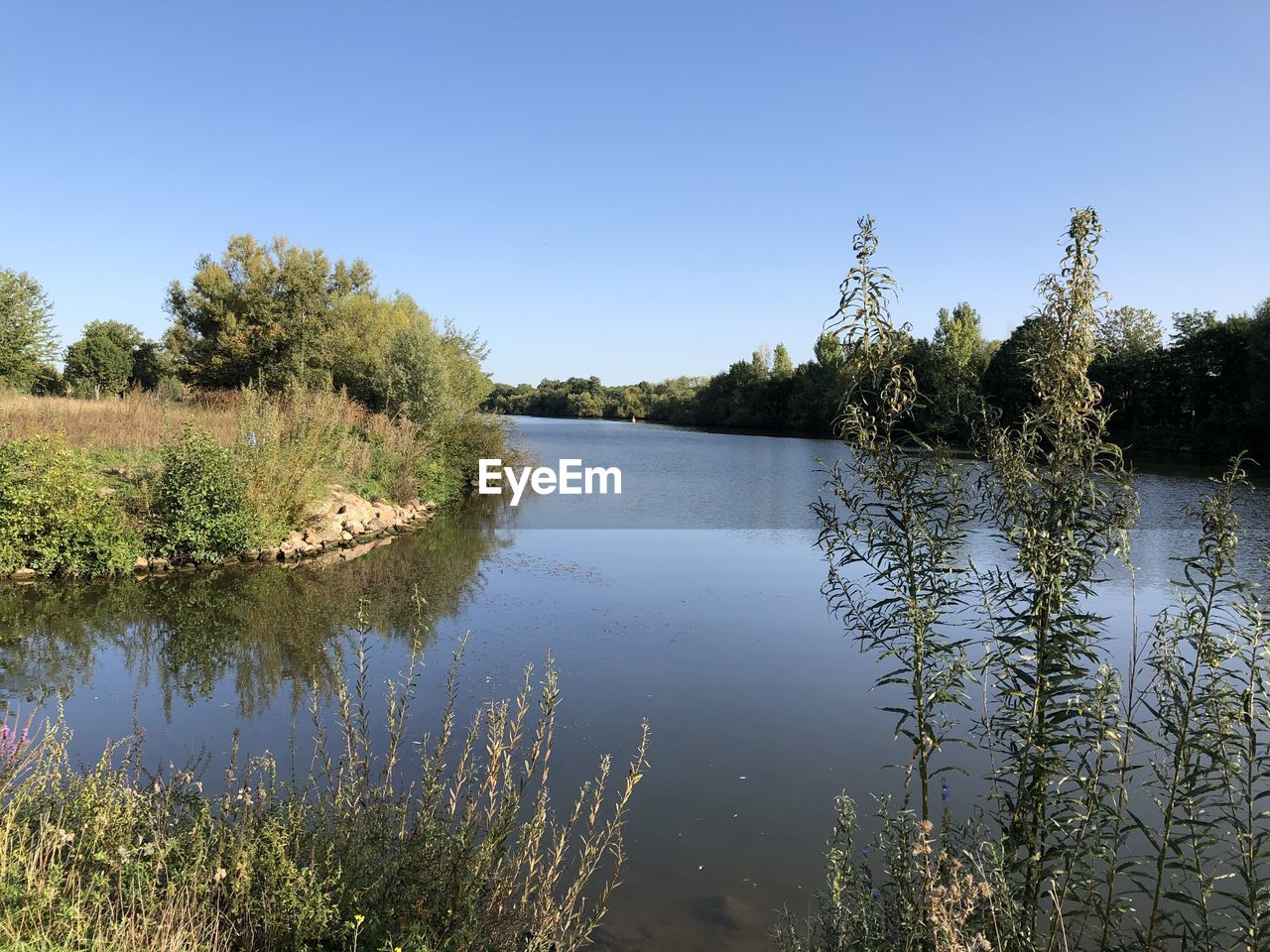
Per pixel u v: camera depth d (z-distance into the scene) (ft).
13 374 102.37
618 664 31.91
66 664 30.66
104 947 9.74
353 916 11.00
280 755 22.12
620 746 23.85
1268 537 54.60
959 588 13.08
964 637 27.78
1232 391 149.79
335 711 25.84
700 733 24.93
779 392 300.20
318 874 11.71
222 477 49.78
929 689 12.84
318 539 56.59
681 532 69.21
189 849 12.28
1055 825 11.79
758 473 128.06
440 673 30.30
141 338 196.03
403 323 130.11
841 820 14.64
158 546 47.26
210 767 21.09
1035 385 13.01
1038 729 12.11
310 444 59.72
